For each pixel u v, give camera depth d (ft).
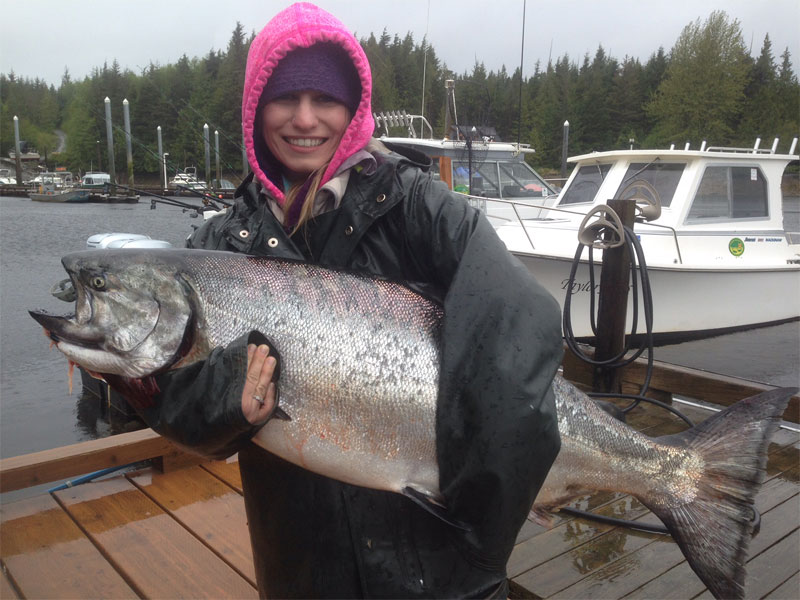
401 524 4.80
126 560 8.71
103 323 4.96
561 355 4.37
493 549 4.35
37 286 42.27
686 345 28.14
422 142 28.40
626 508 9.89
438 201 4.74
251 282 5.07
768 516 9.63
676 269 24.97
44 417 20.77
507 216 28.48
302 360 4.95
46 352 27.78
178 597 7.94
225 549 8.96
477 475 4.23
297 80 4.76
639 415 14.23
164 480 11.09
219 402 4.33
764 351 27.45
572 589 7.84
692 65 161.68
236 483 10.94
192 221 85.20
